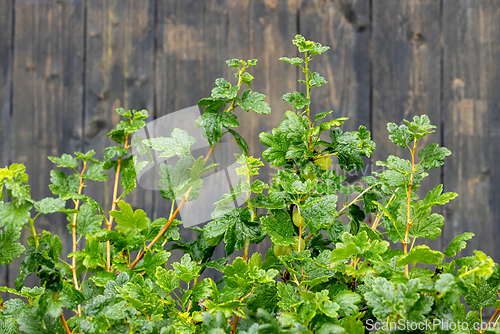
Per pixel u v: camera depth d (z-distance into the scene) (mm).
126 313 492
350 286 642
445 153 576
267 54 1520
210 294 562
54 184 754
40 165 1513
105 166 763
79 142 1520
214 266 697
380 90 1525
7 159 1515
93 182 1483
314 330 499
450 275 433
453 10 1536
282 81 1516
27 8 1530
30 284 1463
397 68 1530
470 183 1511
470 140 1521
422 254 461
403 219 604
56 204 550
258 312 448
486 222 1503
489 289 549
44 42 1530
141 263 726
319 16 1527
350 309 498
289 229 636
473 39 1536
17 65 1527
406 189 612
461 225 1501
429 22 1536
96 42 1529
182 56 1520
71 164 786
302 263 605
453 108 1527
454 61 1532
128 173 758
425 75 1529
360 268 543
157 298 582
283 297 535
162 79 1521
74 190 767
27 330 552
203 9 1526
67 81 1528
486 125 1524
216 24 1524
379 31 1532
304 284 584
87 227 715
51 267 513
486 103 1529
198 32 1524
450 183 1513
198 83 1519
